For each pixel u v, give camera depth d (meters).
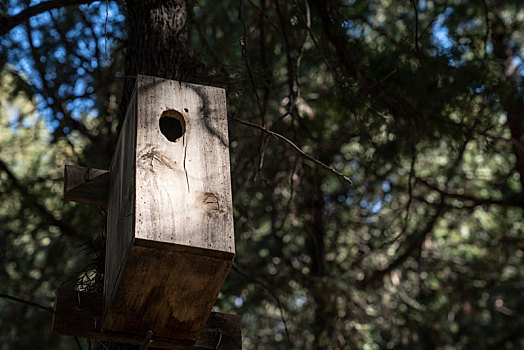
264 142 6.54
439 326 10.95
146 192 3.81
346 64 8.27
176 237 3.69
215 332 4.34
